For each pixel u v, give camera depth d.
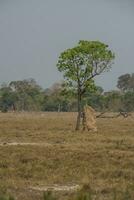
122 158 48.50
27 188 34.19
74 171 41.00
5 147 57.38
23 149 54.91
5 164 44.19
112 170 41.03
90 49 97.12
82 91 97.94
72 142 66.00
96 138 71.56
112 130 93.00
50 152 52.09
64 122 131.50
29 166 42.81
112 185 34.91
